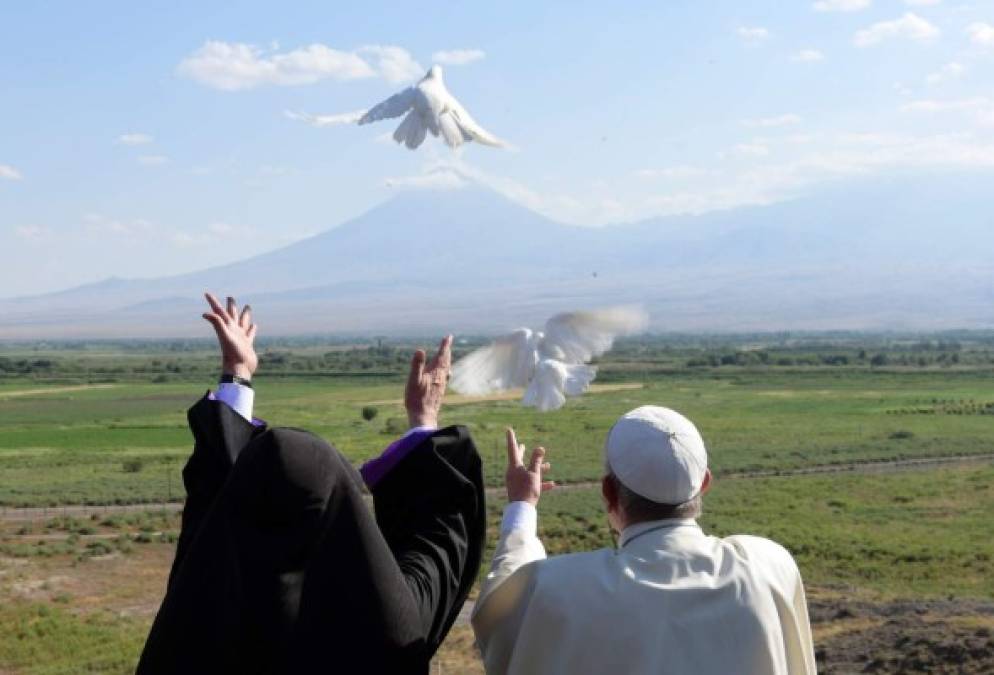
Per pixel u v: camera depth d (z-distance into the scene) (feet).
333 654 11.79
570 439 316.60
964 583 123.54
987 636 74.28
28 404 476.13
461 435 14.87
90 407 461.78
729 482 235.40
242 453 12.12
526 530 15.34
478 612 14.47
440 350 15.89
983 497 202.80
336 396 480.23
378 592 11.98
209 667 11.41
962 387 519.19
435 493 14.34
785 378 585.22
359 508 12.21
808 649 14.20
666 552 13.61
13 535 175.11
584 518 177.37
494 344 13.76
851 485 224.12
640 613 13.12
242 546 11.66
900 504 198.29
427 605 13.20
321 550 11.94
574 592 13.37
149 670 11.59
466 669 79.56
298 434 12.17
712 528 171.42
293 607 11.62
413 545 13.91
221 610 11.48
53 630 109.50
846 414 394.73
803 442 311.47
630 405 437.17
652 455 13.70
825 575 131.23
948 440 309.63
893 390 505.66
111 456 298.97
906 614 88.38
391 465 14.57
